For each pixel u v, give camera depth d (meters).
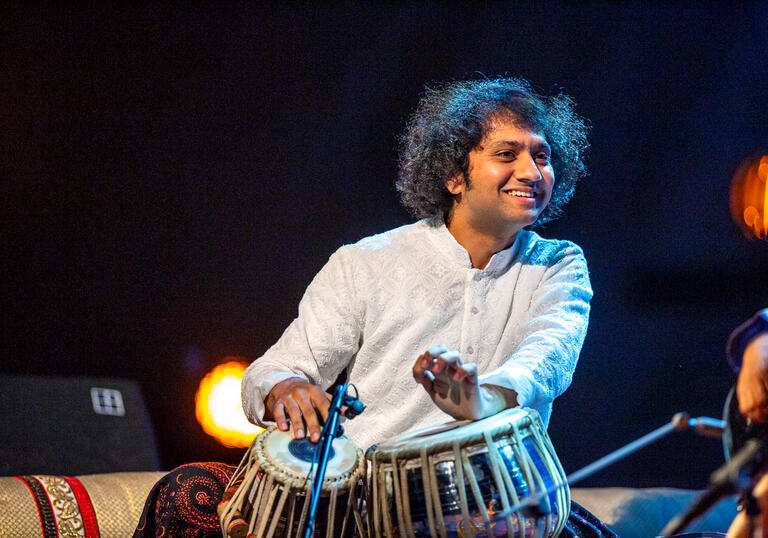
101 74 14.48
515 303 7.16
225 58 14.69
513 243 7.35
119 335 14.45
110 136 14.57
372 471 5.64
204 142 14.77
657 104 14.09
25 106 14.30
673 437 13.37
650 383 14.09
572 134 8.27
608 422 13.97
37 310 14.27
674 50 13.96
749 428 4.59
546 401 6.40
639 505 9.27
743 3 13.59
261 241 14.84
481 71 14.44
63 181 14.45
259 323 14.76
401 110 14.69
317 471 5.16
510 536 5.26
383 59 14.66
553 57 14.26
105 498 8.47
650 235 14.27
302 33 14.63
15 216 14.30
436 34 14.47
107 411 13.20
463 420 6.11
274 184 14.86
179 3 14.45
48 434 12.38
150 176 14.67
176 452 14.12
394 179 14.69
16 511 7.98
